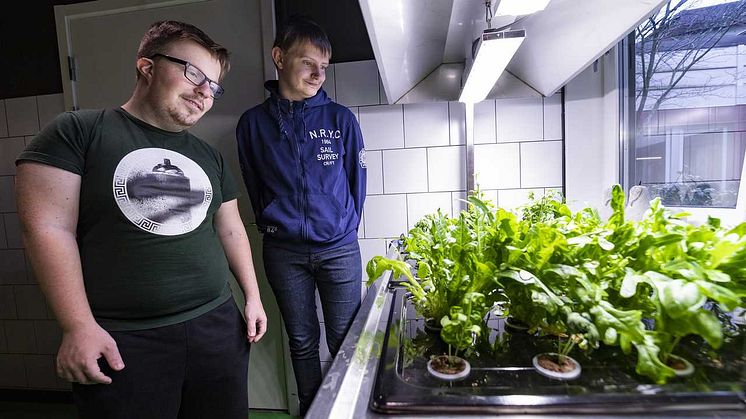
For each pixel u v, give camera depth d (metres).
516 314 0.55
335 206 1.16
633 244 0.49
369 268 0.63
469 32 0.89
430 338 0.54
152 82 0.76
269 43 1.39
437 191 1.42
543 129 1.35
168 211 0.77
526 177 1.37
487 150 1.38
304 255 1.17
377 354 0.49
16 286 1.63
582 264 0.48
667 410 0.35
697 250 0.45
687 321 0.38
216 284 0.84
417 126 1.41
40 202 0.65
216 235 0.91
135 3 1.45
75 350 0.64
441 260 0.56
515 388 0.40
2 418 1.57
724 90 0.86
